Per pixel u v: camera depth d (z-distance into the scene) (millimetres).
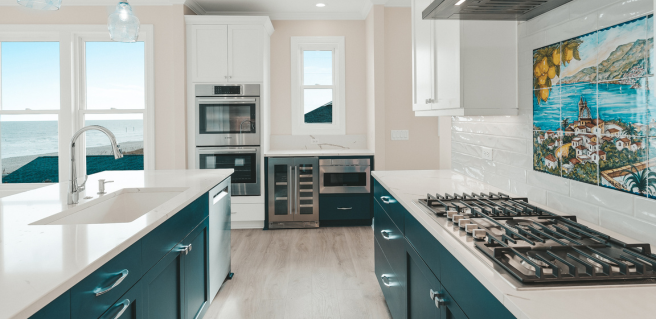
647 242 1182
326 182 4410
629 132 1236
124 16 2088
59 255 1072
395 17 4582
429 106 2396
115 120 4461
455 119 2766
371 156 4445
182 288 1908
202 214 2273
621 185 1280
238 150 4363
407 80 4645
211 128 4355
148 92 4332
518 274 909
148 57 4309
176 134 4328
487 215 1421
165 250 1670
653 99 1139
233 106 4348
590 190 1431
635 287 860
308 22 4832
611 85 1307
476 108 1912
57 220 1604
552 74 1641
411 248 1753
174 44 4266
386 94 4648
